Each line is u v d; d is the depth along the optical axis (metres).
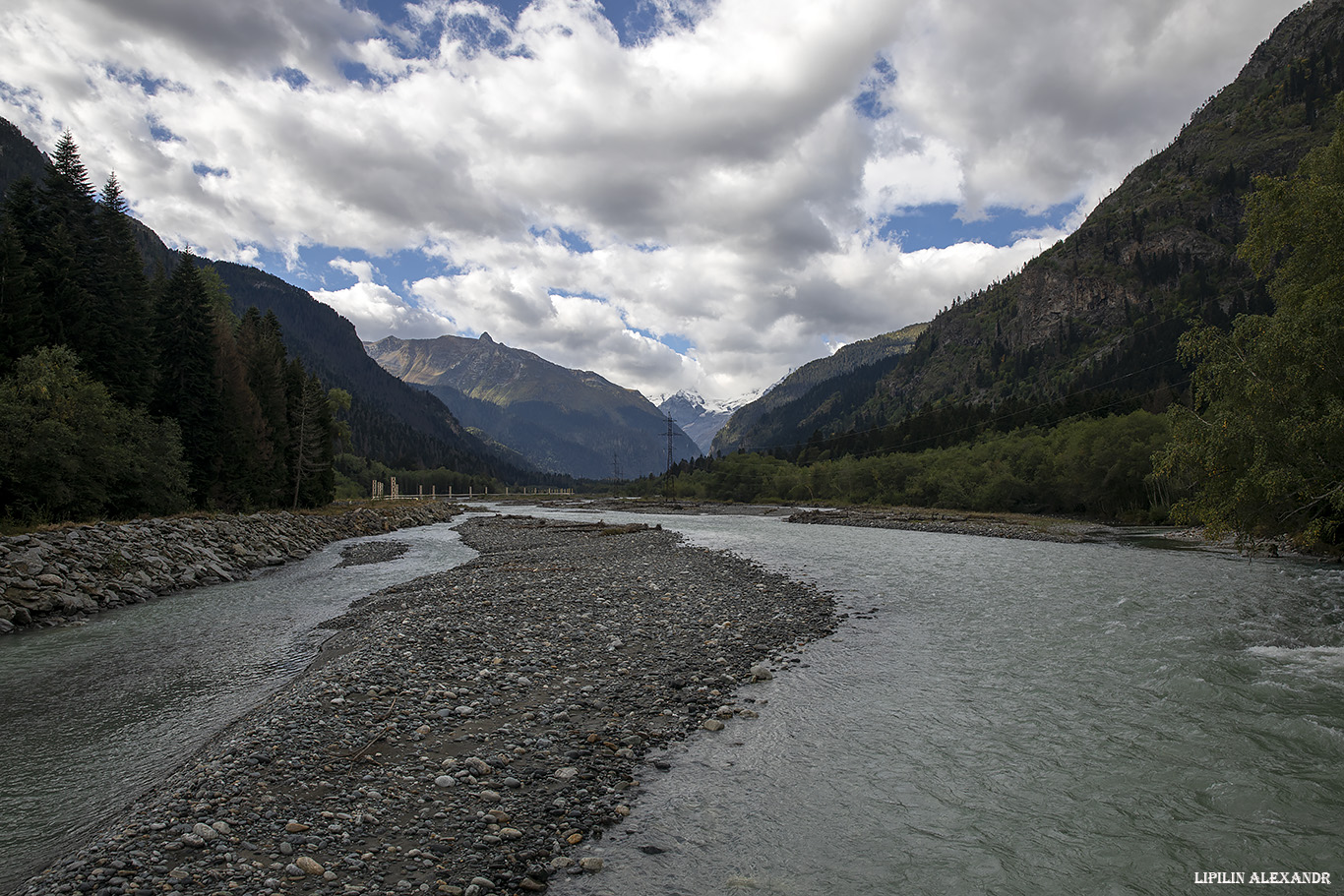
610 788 8.91
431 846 7.18
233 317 80.12
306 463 70.62
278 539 39.56
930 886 6.91
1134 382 175.25
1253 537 25.83
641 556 37.16
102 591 22.77
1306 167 26.77
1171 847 7.72
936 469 106.81
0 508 29.17
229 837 7.09
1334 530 29.91
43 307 37.81
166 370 48.84
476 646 15.73
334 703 11.36
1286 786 9.18
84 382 34.56
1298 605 22.03
